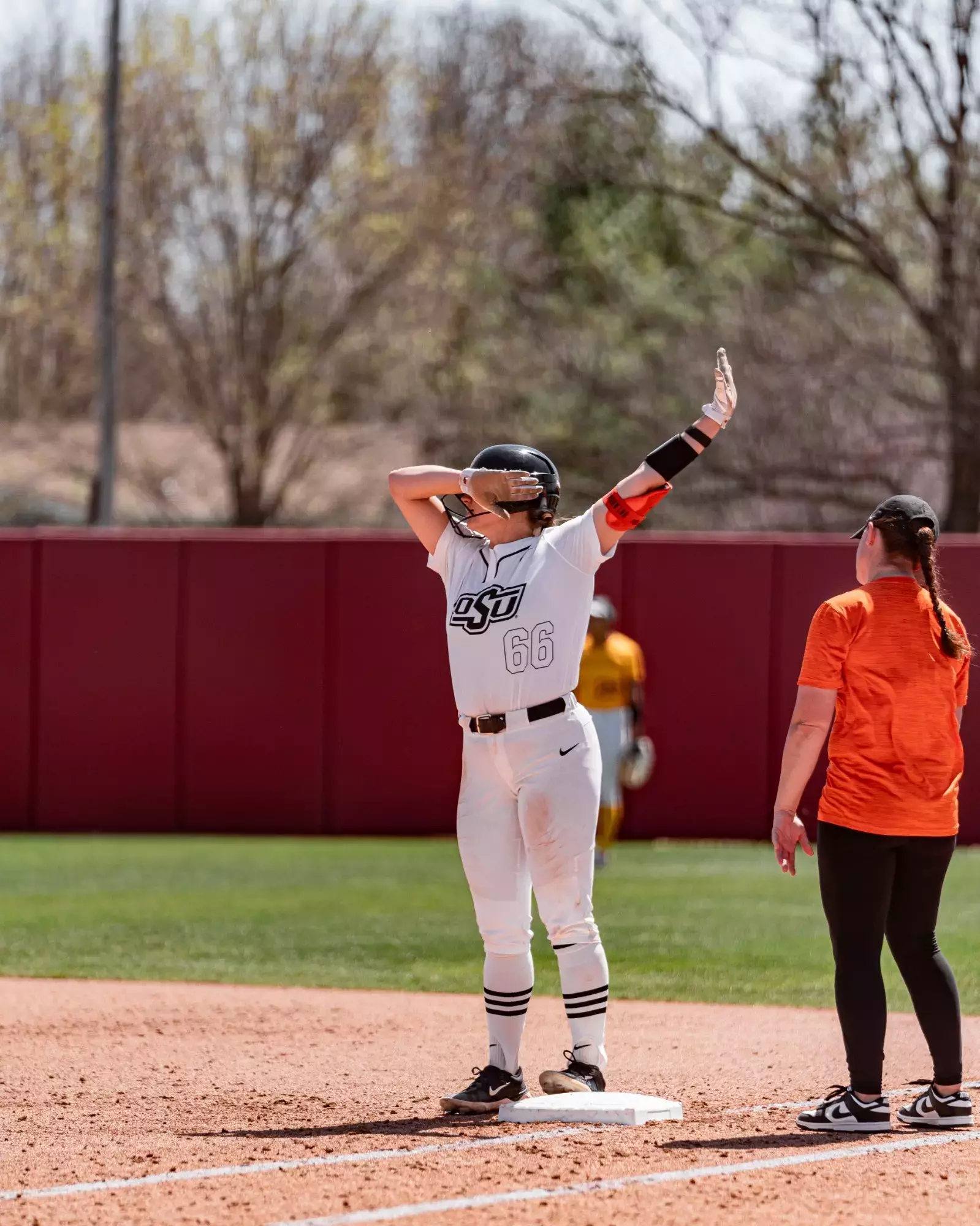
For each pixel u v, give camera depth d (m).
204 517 141.25
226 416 131.12
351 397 138.75
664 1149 17.53
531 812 19.27
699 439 19.19
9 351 153.25
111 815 57.81
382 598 57.38
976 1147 17.77
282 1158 17.25
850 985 18.67
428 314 125.44
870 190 85.81
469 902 43.28
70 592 57.69
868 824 18.55
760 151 88.56
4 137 140.88
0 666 57.72
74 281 137.38
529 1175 16.33
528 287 113.81
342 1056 24.20
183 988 30.75
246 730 57.59
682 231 104.25
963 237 83.75
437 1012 28.17
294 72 126.69
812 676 18.78
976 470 87.25
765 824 56.47
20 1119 19.64
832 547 55.97
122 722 57.72
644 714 56.53
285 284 129.12
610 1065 23.48
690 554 56.34
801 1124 18.66
